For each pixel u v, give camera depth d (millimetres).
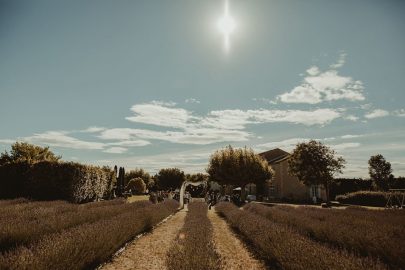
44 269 4391
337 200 30906
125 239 8055
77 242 5836
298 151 31109
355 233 7359
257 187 41375
